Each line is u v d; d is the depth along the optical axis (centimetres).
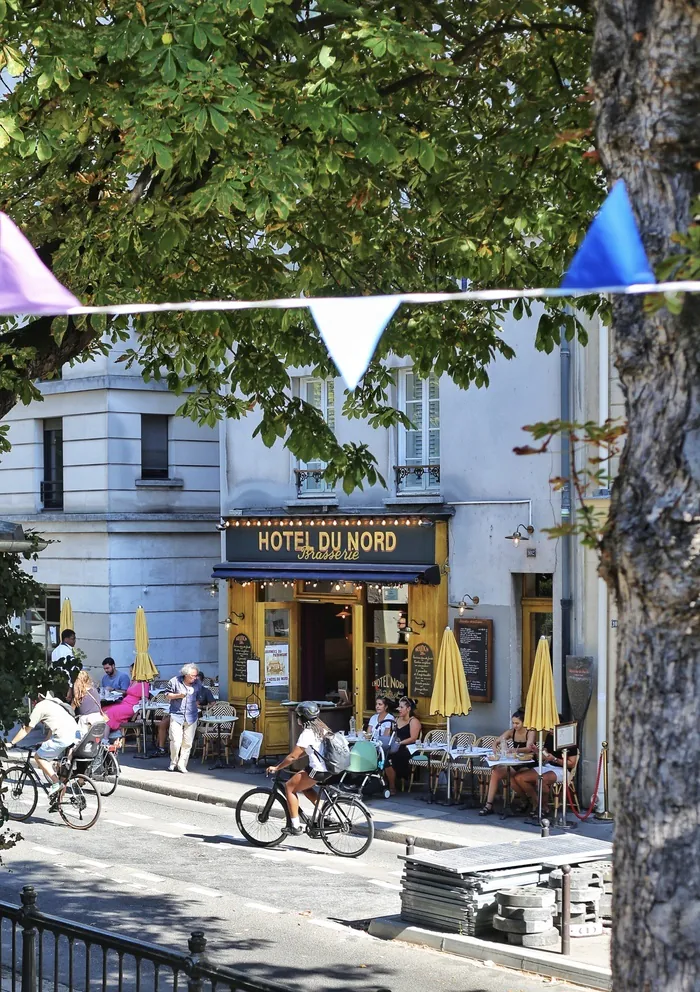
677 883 519
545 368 1973
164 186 1052
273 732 2384
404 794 2023
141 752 2452
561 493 1939
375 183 1064
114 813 1933
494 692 2036
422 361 1277
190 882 1495
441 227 1177
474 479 2075
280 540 2361
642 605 527
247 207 941
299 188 937
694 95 536
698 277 487
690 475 518
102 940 791
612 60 555
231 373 1290
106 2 1038
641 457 534
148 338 1456
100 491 2772
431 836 1712
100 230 1051
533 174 1101
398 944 1245
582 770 1883
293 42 976
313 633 2388
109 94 942
